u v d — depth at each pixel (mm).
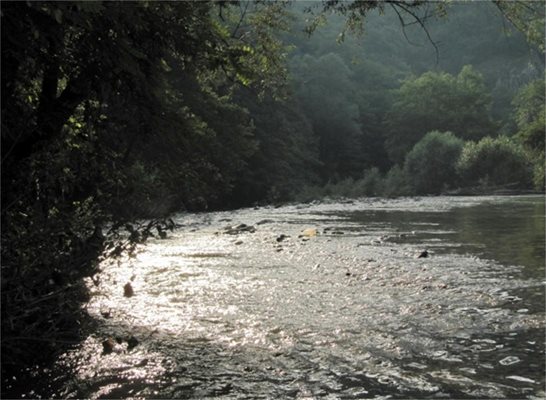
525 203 34906
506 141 60219
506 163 58094
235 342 5684
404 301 7441
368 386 4473
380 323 6359
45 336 5082
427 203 37281
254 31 9641
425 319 6500
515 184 56094
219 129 36094
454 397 4211
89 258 5301
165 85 7148
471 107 87000
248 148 40281
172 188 7180
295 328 6180
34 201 5203
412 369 4848
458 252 12203
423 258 11297
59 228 4973
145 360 5117
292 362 5070
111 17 5137
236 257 11812
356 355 5250
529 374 4660
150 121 6773
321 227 19328
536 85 54812
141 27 5828
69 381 4609
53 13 4137
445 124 86938
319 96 84938
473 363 4969
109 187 5785
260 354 5305
